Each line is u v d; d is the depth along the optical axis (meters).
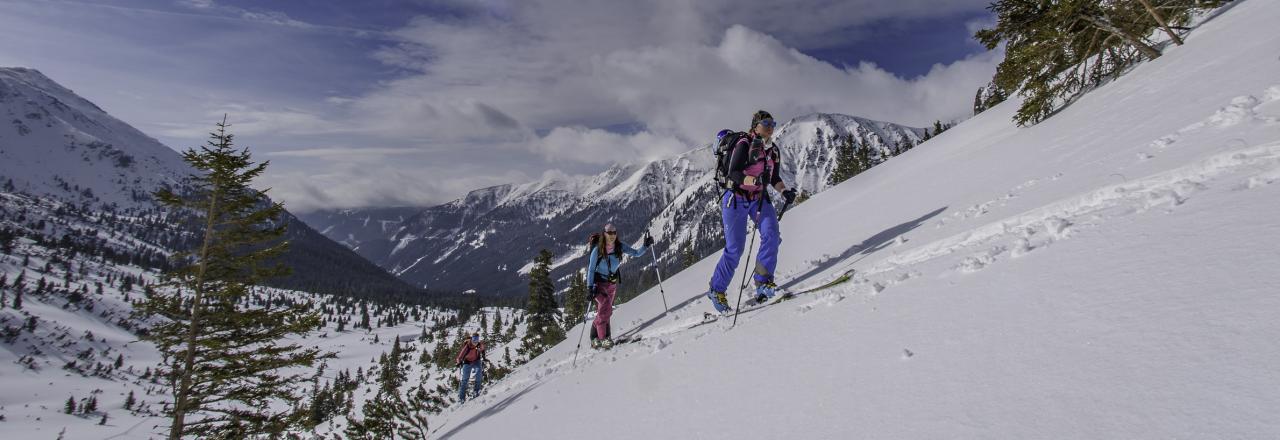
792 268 7.63
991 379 1.97
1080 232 3.08
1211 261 2.07
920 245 4.65
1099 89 10.76
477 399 10.81
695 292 9.36
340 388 124.19
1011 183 6.07
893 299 3.36
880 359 2.57
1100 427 1.49
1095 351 1.85
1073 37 11.65
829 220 11.20
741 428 2.56
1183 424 1.36
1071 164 5.49
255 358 17.47
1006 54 12.80
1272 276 1.78
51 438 114.38
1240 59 6.09
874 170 20.16
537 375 8.88
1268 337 1.51
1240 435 1.24
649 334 7.13
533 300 47.69
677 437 2.82
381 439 10.22
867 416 2.12
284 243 18.09
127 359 176.50
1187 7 10.73
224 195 17.33
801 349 3.20
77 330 179.75
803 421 2.33
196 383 16.83
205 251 16.95
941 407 1.94
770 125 5.44
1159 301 1.96
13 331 161.00
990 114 17.80
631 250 8.12
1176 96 6.16
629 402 3.80
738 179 5.34
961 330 2.48
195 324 16.78
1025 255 3.08
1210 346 1.60
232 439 17.08
